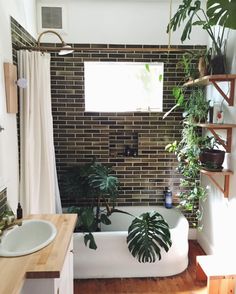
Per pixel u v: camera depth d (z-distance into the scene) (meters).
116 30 2.88
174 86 2.91
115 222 3.06
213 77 2.09
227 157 2.34
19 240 1.54
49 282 1.18
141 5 2.85
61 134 3.00
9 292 0.98
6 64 1.77
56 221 1.67
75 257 2.41
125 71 3.06
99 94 3.07
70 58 2.89
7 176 1.83
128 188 3.13
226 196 2.34
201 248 2.98
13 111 1.87
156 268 2.48
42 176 2.28
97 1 2.82
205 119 2.55
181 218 2.84
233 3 1.73
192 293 2.28
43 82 2.23
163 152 3.09
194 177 3.04
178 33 2.93
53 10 2.79
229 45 2.29
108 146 3.05
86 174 2.68
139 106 3.10
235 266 2.18
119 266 2.45
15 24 2.06
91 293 2.27
